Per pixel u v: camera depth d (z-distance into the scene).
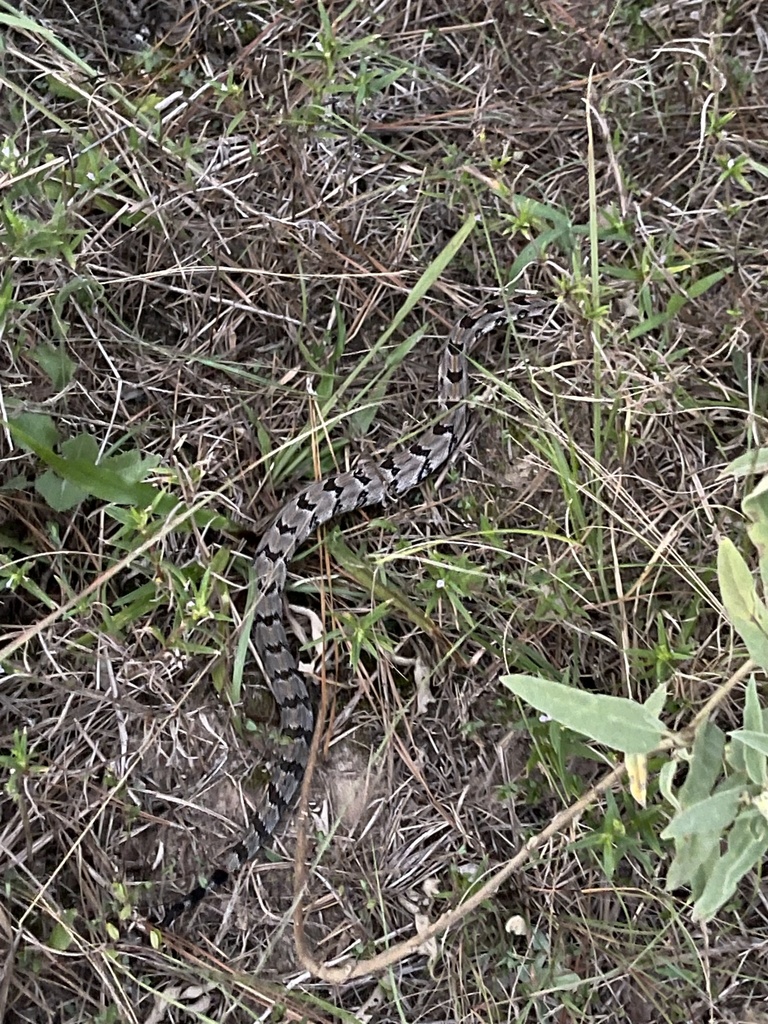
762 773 0.75
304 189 1.04
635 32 1.10
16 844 0.89
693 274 1.04
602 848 0.91
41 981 0.87
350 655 0.96
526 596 0.99
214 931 0.91
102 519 0.95
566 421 0.99
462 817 0.96
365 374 1.05
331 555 1.01
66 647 0.92
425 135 1.11
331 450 1.00
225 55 1.08
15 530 0.95
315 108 1.00
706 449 1.04
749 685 0.77
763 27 1.14
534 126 1.09
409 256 1.08
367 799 0.96
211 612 0.88
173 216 1.02
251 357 1.04
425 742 0.97
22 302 0.94
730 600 0.76
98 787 0.91
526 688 0.75
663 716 0.95
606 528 0.99
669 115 1.09
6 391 0.95
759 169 0.98
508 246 1.08
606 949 0.91
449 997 0.91
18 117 0.98
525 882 0.93
